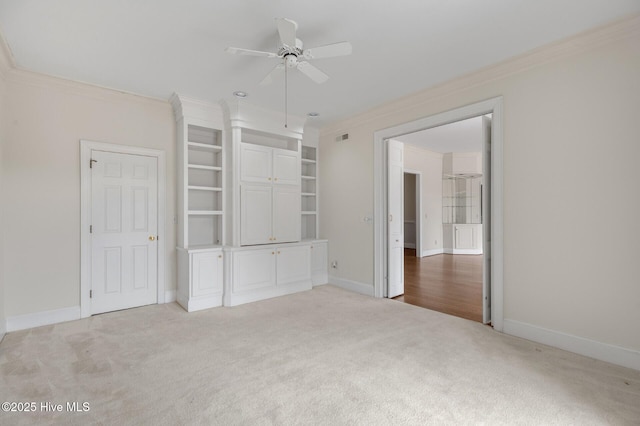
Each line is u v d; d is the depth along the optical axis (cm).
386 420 178
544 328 280
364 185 450
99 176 355
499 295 309
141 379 220
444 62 298
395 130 405
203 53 279
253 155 423
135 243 379
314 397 200
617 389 208
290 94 376
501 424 174
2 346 271
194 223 428
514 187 297
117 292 369
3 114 299
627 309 237
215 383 216
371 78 332
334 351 266
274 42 262
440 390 207
